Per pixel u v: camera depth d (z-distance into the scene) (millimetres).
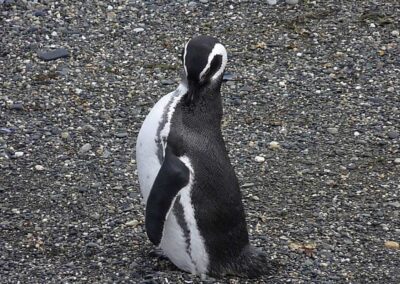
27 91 25516
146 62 27234
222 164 16297
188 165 15859
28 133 23453
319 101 25547
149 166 16266
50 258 18094
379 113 25000
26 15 29391
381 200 20938
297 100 25578
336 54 27922
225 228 16500
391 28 29344
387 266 18250
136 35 28641
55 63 26969
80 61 27172
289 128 24203
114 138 23422
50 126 23844
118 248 18344
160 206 15680
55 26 28875
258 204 20625
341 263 18266
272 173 22031
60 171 21797
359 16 29969
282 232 19406
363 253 18703
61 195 20750
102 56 27469
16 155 22438
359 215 20250
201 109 16141
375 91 26109
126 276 17062
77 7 29922
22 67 26703
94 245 18469
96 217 19766
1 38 28156
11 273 17422
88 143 23094
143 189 16672
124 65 27031
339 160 22719
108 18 29453
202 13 29984
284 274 17562
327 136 23859
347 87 26297
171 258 16984
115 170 21891
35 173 21719
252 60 27547
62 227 19359
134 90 25766
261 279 17188
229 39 28609
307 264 18078
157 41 28375
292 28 29234
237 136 23734
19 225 19438
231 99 25547
